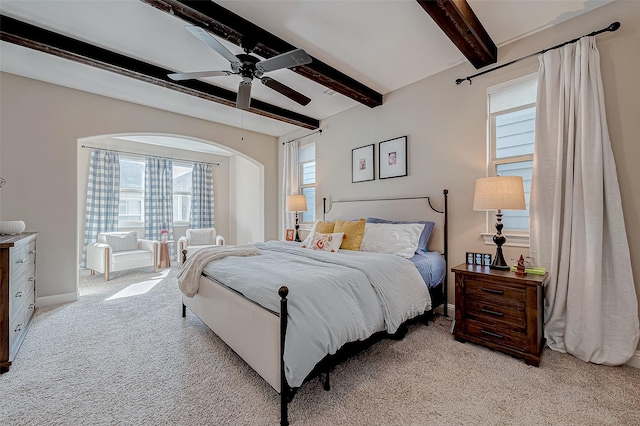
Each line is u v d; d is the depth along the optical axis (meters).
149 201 5.62
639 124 1.92
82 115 3.41
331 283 1.73
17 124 3.04
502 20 2.25
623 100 1.98
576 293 2.01
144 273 4.88
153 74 2.89
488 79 2.67
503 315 2.04
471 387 1.68
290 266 2.10
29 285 2.57
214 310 2.13
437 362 1.96
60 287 3.27
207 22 2.05
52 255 3.22
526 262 2.21
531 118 2.50
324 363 1.58
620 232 1.91
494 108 2.68
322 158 4.48
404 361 1.98
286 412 1.38
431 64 2.88
